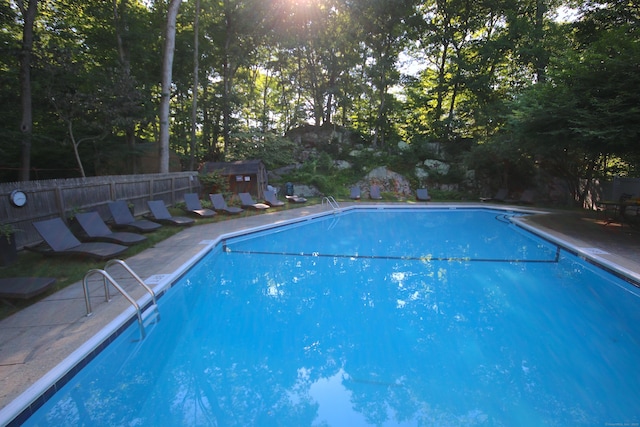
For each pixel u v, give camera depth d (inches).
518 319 170.1
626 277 209.2
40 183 256.1
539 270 253.9
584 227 382.0
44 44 396.2
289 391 114.7
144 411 104.8
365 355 137.6
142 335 150.6
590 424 99.0
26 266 205.6
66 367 107.1
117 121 413.1
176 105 795.4
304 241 356.2
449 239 368.5
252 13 741.3
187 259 233.5
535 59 701.3
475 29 855.1
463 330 157.9
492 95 829.2
